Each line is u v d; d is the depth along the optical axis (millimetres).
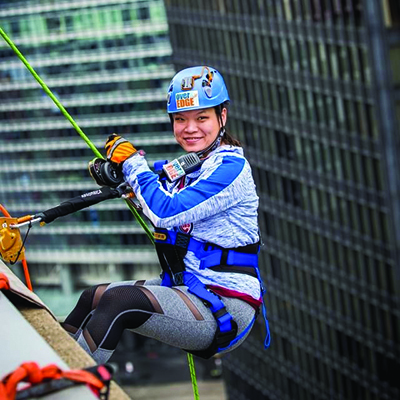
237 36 117312
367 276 106250
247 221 8719
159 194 8508
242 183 8617
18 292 7312
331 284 113000
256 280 8688
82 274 186500
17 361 5977
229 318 8320
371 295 106250
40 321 7199
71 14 170375
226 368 144875
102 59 172125
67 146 177375
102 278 186000
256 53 114438
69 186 180625
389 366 107375
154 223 8508
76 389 5699
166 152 175500
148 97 172125
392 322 104625
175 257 8594
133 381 172750
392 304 103125
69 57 173250
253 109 118688
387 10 92250
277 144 116062
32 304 7457
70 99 174250
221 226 8625
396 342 105812
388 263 102062
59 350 6684
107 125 176625
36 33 172875
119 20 169500
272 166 118312
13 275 7734
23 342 6164
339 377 117188
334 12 97250
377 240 102375
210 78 8680
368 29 92938
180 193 8516
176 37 133375
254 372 136625
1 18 174625
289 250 120000
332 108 102875
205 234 8617
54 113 176500
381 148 96750
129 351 179500
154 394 168375
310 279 117000
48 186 180125
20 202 183125
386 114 95125
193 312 8289
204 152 8789
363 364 111688
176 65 136375
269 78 112938
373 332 108375
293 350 125375
